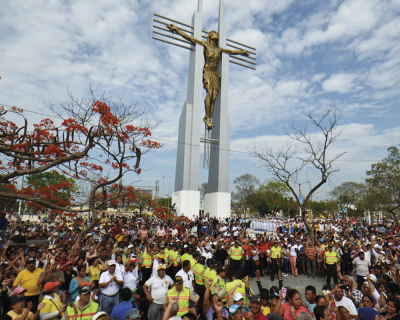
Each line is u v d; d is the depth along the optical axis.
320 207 66.75
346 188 55.31
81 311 4.55
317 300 4.61
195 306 5.84
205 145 35.28
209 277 6.21
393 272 8.28
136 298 5.50
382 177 24.61
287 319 4.68
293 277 12.22
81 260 6.52
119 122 8.73
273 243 12.59
